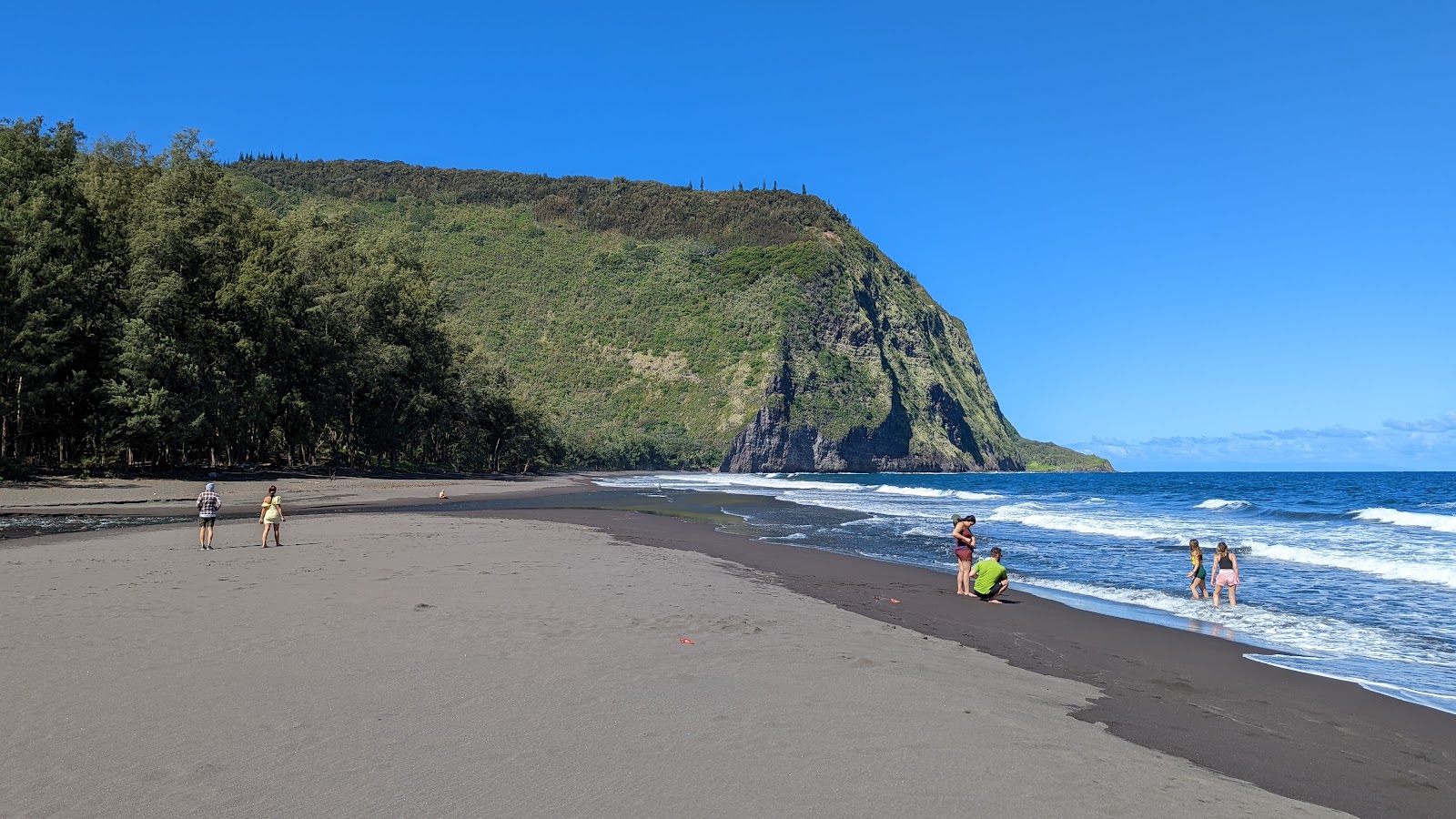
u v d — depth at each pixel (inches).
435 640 357.1
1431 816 212.4
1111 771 229.3
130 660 312.0
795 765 219.9
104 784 194.9
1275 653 411.5
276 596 463.8
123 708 253.4
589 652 341.7
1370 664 389.7
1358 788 232.1
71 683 279.0
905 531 1130.0
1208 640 444.1
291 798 189.0
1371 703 322.7
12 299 1568.7
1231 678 361.1
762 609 474.6
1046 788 211.9
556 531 967.6
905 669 339.6
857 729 253.1
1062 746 248.2
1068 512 1585.9
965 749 239.0
